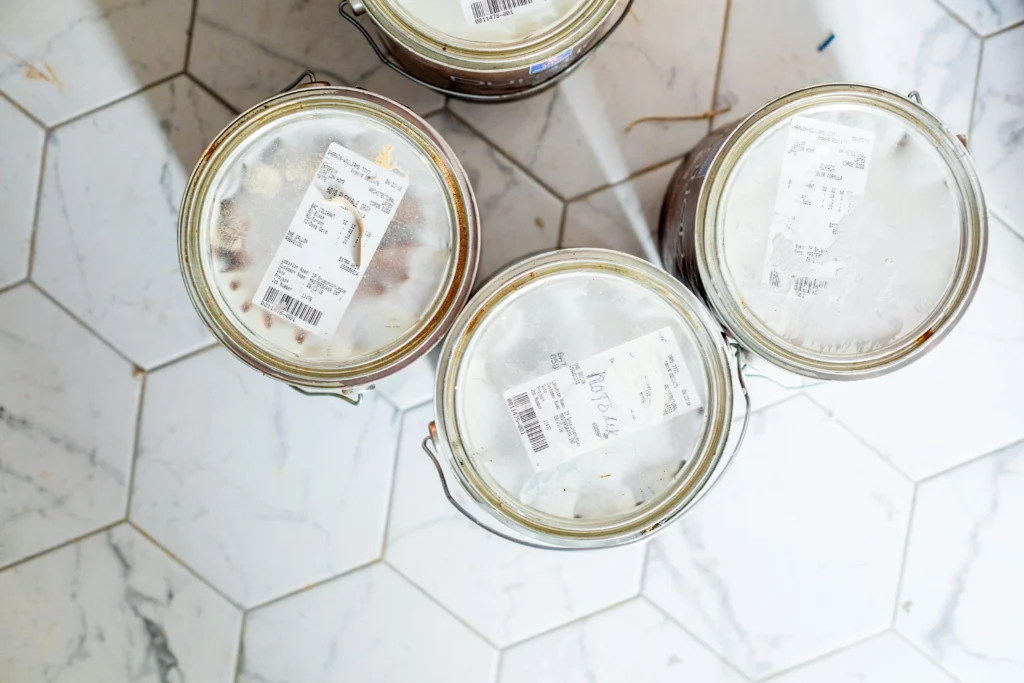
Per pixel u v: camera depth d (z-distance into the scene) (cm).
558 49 69
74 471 91
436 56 68
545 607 94
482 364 70
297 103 68
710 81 90
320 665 93
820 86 70
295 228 69
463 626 93
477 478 70
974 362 93
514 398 70
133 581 92
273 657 93
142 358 91
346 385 70
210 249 68
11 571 92
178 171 89
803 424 93
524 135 90
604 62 89
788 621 95
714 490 94
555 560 93
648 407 70
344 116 68
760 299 71
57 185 89
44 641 92
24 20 88
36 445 91
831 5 90
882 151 71
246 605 93
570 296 70
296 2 88
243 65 89
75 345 91
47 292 90
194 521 92
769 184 71
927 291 72
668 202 87
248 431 92
